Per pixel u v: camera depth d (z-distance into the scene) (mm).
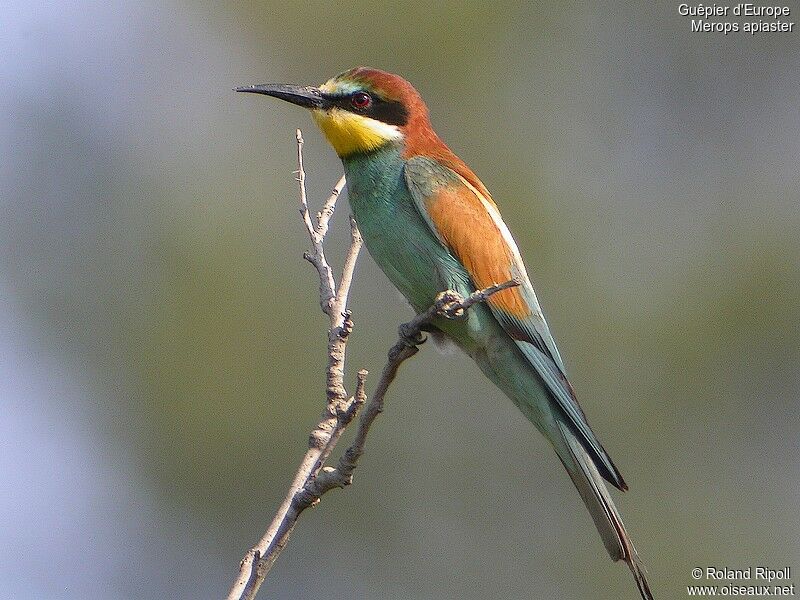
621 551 8094
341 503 12672
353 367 13289
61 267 13742
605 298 13836
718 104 14883
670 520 12836
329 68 14883
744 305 13781
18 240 13805
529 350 8523
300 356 13359
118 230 13984
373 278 13617
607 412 13328
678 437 13258
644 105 14938
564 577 12516
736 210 14461
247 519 12766
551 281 13977
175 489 12805
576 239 14258
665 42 15008
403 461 12883
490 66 14906
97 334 13461
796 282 13891
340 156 8930
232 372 13258
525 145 14711
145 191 14195
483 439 13031
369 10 14867
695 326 13648
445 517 12711
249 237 14078
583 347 13648
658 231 14359
